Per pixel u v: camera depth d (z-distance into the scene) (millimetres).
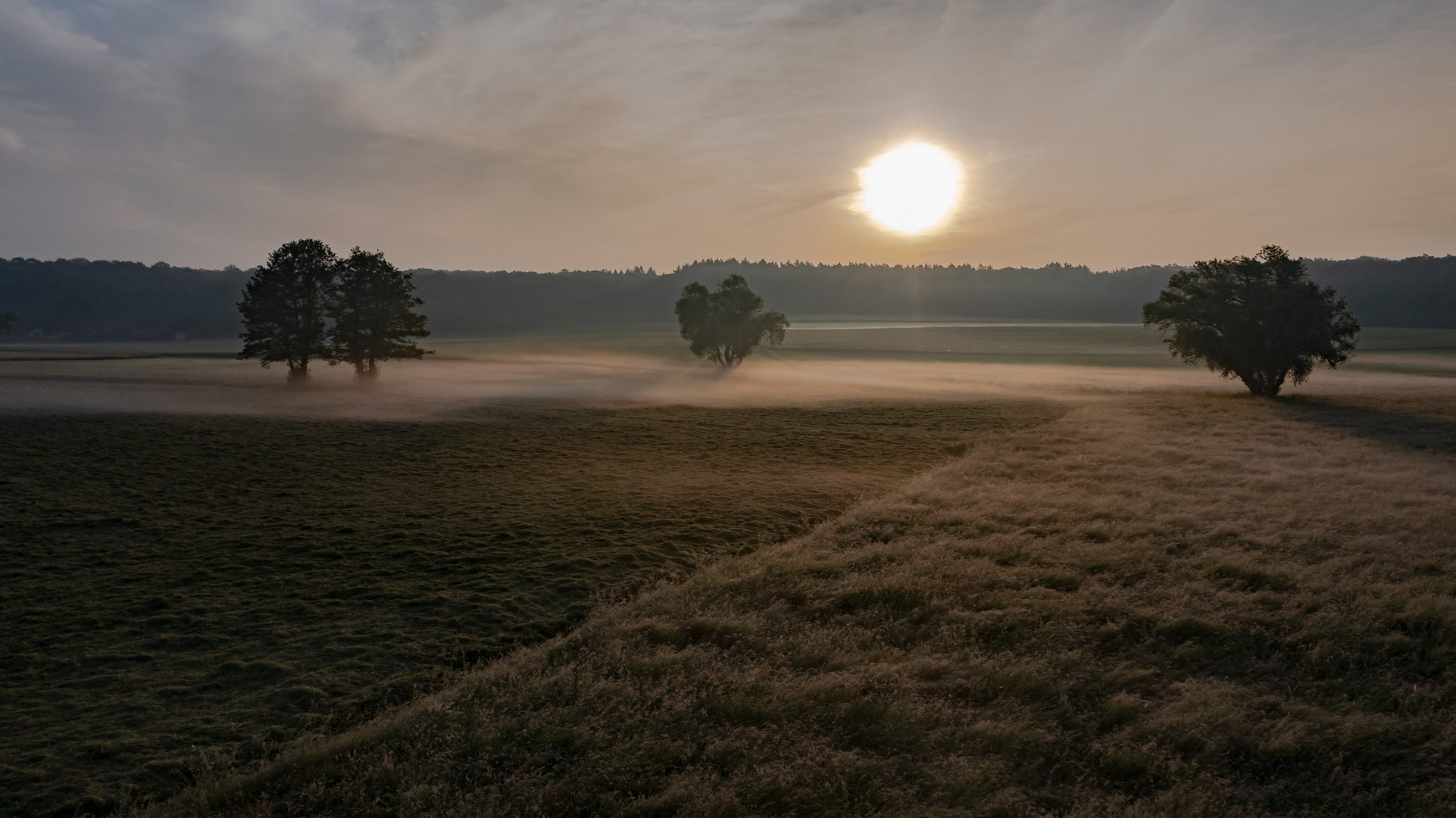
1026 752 9773
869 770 9305
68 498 27000
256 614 15734
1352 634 12969
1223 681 11672
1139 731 10086
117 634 14844
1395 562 16750
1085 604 14602
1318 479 26297
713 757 9664
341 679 12586
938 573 16547
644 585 17125
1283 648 12664
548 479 30297
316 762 9766
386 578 18016
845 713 10594
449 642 14141
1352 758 9523
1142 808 8539
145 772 9922
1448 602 13781
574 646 13359
